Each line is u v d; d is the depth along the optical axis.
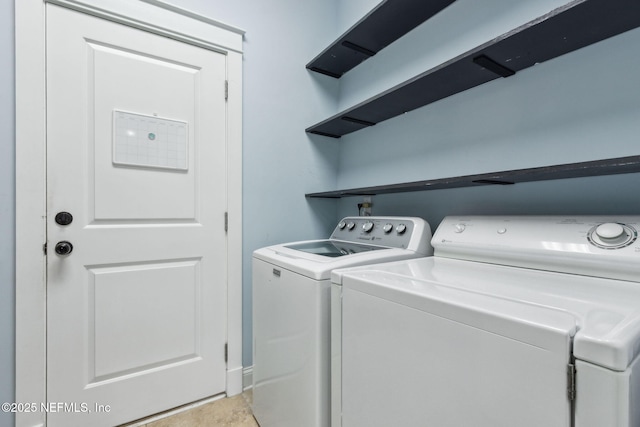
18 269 1.20
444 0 1.39
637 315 0.52
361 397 0.83
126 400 1.42
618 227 0.79
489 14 1.26
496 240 1.02
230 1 1.68
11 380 1.20
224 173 1.66
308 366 1.02
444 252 1.19
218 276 1.65
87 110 1.33
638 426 0.44
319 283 0.98
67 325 1.29
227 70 1.66
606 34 0.92
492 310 0.56
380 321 0.77
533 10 1.12
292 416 1.12
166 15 1.49
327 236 2.05
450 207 1.42
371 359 0.80
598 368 0.44
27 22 1.21
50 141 1.25
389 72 1.73
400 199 1.67
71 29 1.29
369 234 1.50
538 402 0.49
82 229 1.32
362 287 0.83
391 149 1.72
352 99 2.00
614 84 0.93
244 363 1.73
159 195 1.49
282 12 1.87
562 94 1.05
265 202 1.81
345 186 2.05
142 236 1.45
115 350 1.40
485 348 0.56
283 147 1.87
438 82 1.26
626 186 0.91
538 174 0.90
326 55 1.83
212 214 1.63
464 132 1.35
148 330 1.47
